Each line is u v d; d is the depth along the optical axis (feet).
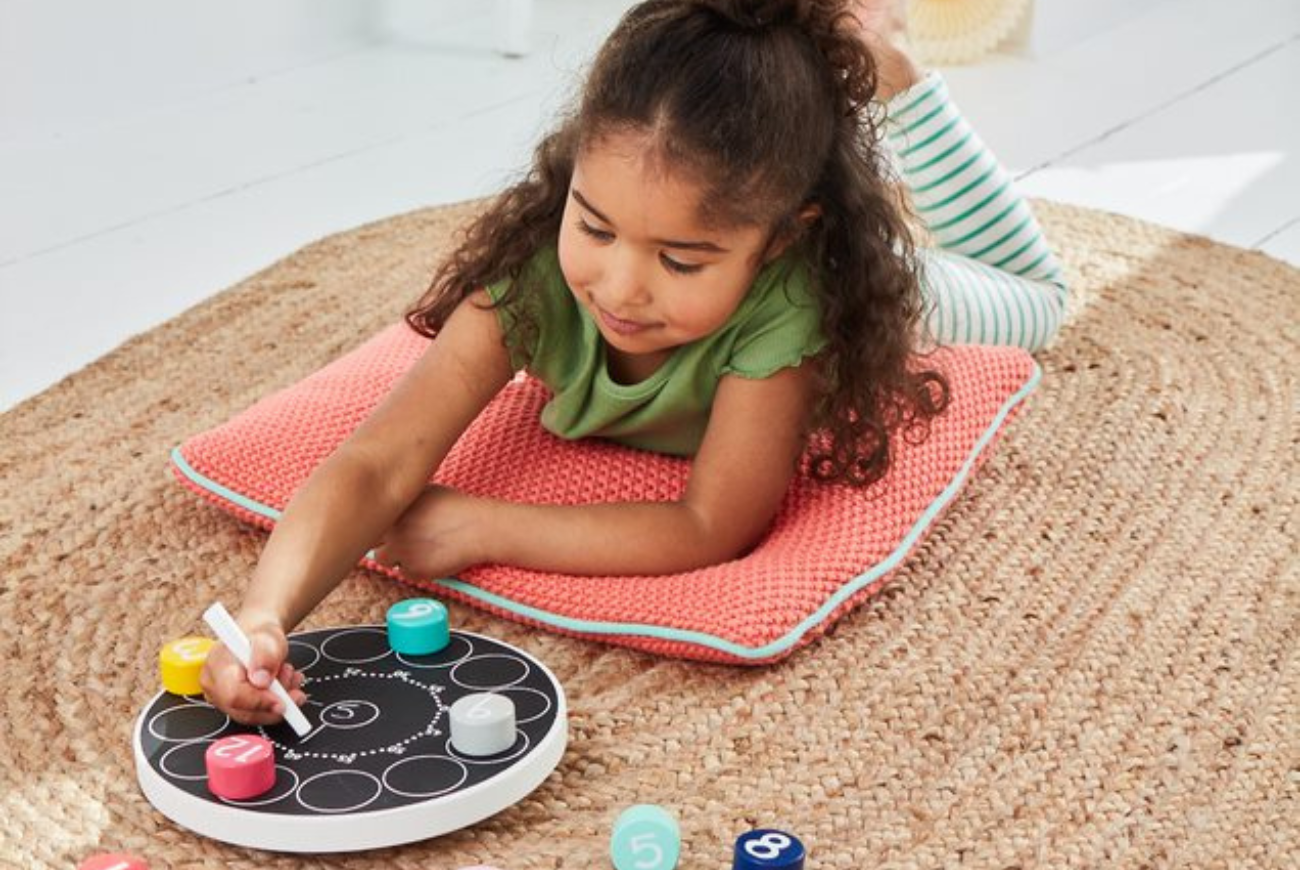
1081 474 4.23
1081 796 3.12
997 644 3.55
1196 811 3.08
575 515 3.62
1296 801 3.12
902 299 3.64
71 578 3.72
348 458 3.53
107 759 3.17
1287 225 6.05
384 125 6.91
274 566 3.35
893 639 3.56
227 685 3.07
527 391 4.15
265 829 2.86
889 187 3.67
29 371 4.86
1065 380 4.71
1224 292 5.25
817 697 3.37
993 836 3.01
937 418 4.04
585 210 3.24
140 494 4.05
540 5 8.50
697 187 3.14
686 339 3.37
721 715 3.33
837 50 3.40
